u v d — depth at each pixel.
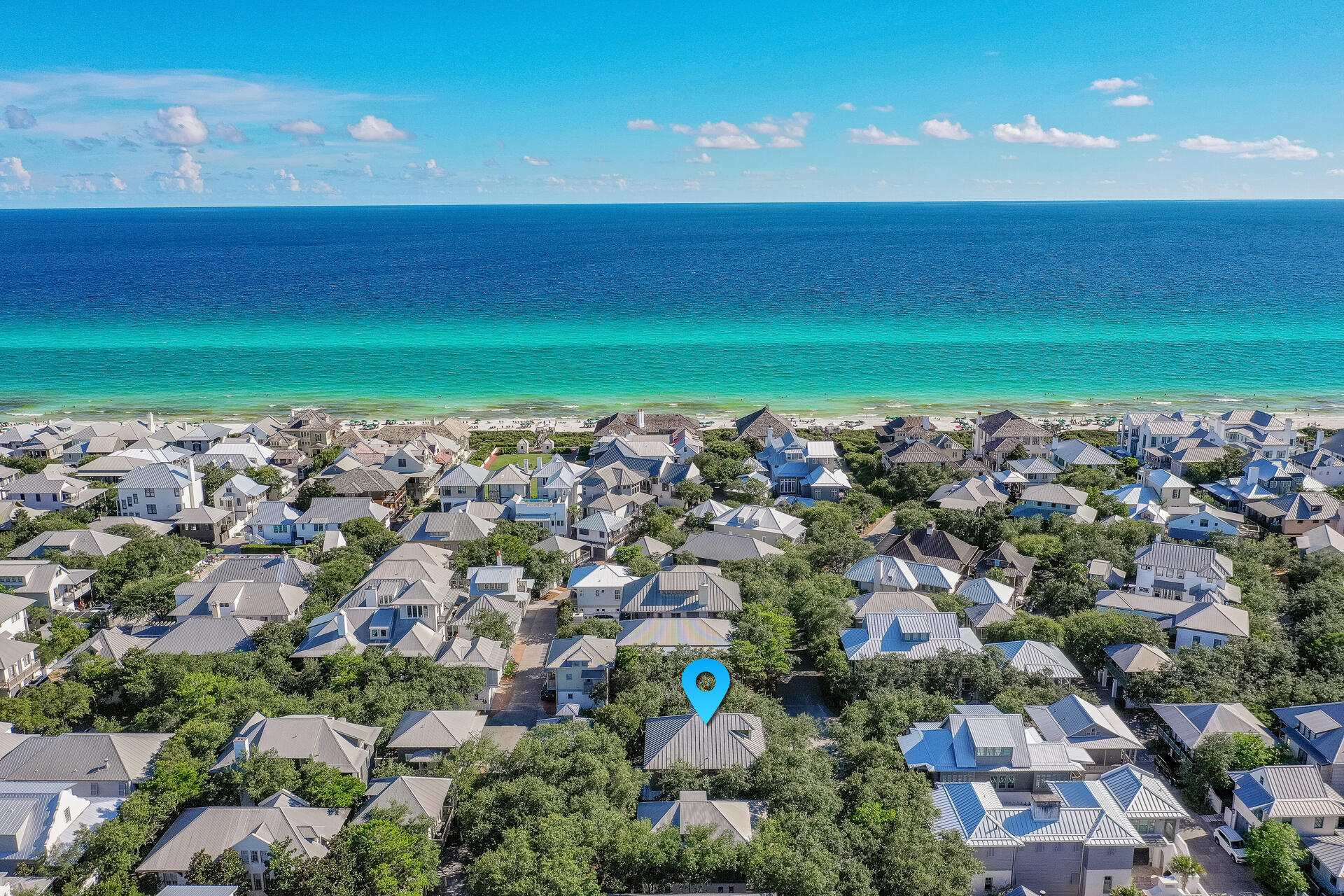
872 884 76.25
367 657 111.19
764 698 104.31
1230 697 100.88
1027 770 87.38
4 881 76.94
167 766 86.19
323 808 83.81
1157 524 155.88
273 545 166.75
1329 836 81.56
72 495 177.50
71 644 121.00
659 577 127.88
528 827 79.94
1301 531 159.12
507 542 149.00
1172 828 81.38
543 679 118.25
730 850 76.88
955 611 122.38
